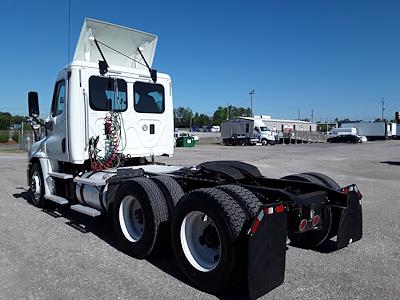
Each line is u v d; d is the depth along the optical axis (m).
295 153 29.03
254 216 3.85
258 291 3.65
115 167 6.94
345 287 4.12
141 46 7.84
